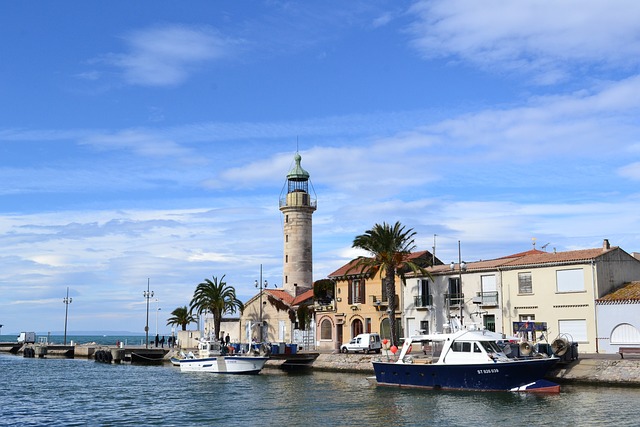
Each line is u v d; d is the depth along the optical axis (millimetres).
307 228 100062
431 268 70812
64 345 123375
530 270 60562
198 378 62750
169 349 95750
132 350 95188
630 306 53719
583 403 38688
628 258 59094
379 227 65625
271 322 91250
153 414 40344
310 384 53750
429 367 46875
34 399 48969
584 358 48969
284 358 67438
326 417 37250
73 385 59562
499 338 45875
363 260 68312
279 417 37719
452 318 64562
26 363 98625
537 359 43656
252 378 60969
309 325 84875
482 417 35906
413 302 70812
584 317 56375
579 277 57312
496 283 62969
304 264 98875
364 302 76938
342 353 69500
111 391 53688
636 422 32938
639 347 48312
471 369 44656
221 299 91375
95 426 36562
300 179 102375
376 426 34312
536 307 59656
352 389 49156
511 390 43594
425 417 36469
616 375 44875
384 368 50156
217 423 36438
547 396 41688
